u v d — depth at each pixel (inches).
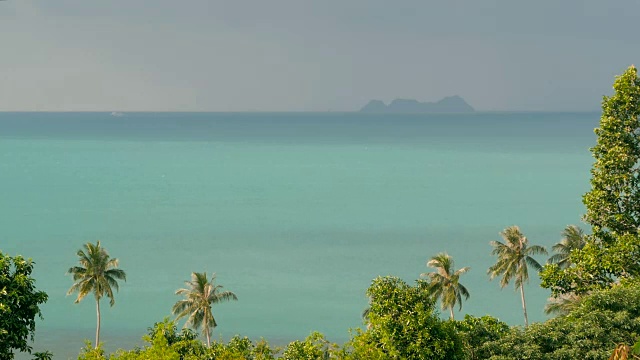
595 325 1578.5
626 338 1550.2
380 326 1551.4
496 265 3939.5
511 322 4616.1
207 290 3508.9
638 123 1932.8
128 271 6181.1
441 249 6899.6
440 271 3494.1
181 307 3538.4
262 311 4926.2
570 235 3553.2
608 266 1857.8
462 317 4741.6
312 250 6968.5
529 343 1574.8
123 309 5017.2
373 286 1605.6
